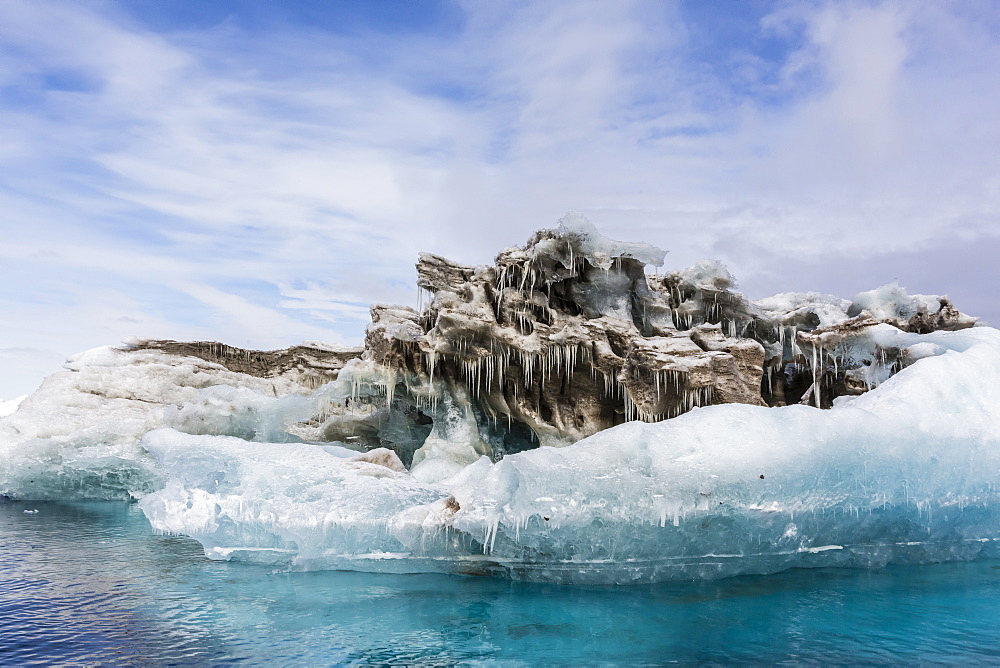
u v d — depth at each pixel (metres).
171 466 10.54
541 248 14.34
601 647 6.36
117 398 19.31
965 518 9.46
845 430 9.02
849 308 15.84
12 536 12.10
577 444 9.00
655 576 8.56
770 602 7.72
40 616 7.32
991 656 6.11
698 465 8.50
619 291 15.16
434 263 16.45
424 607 7.60
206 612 7.45
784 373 16.44
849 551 9.20
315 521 9.15
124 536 12.07
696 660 6.05
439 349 14.96
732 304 15.80
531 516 8.27
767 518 8.51
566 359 14.41
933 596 7.92
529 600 7.85
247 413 18.28
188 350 21.55
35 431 17.42
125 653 6.24
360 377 16.06
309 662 6.03
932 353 13.19
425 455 15.48
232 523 9.70
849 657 6.09
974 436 9.55
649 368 13.59
